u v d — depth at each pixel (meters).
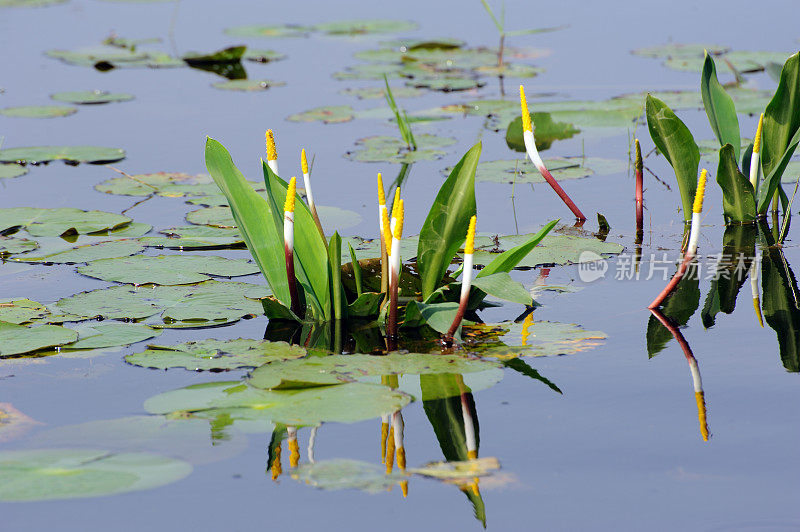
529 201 7.70
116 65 14.01
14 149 9.35
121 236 6.79
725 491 3.41
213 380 4.40
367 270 5.58
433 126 10.44
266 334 5.08
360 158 8.97
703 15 16.22
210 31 16.44
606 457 3.68
